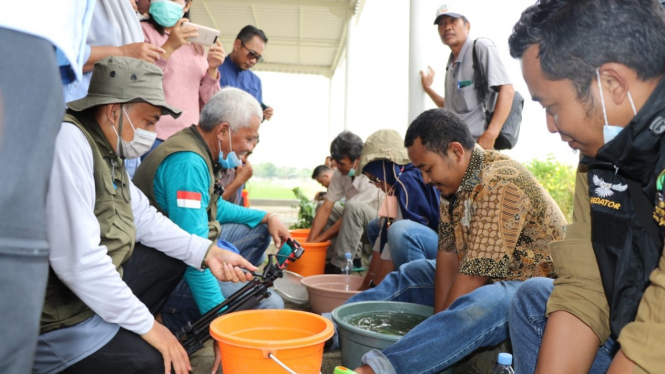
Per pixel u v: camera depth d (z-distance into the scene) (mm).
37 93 749
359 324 2539
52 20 807
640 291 1152
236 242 3361
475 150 2299
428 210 3328
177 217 2457
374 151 3354
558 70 1062
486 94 3852
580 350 1349
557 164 5520
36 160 739
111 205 1890
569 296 1388
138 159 3283
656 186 1024
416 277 2832
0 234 704
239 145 2668
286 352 1829
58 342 1766
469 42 3969
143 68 1936
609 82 1038
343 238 4199
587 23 1023
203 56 3969
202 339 2275
